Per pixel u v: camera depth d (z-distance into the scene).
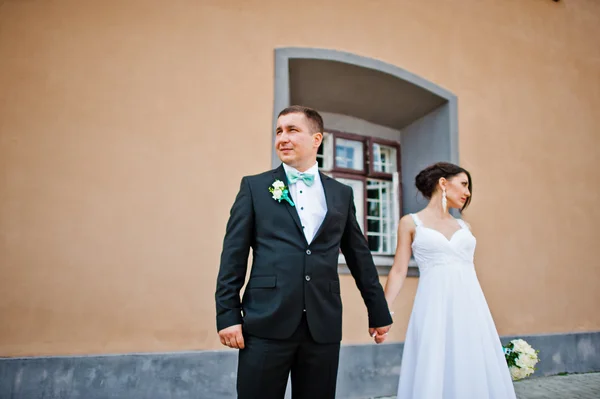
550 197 4.72
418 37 4.33
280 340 1.63
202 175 3.31
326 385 1.70
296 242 1.74
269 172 1.92
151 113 3.27
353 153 4.84
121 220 3.08
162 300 3.07
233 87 3.51
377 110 4.69
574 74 5.18
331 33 3.93
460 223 2.62
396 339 3.69
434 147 4.51
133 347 2.96
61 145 3.04
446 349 2.28
